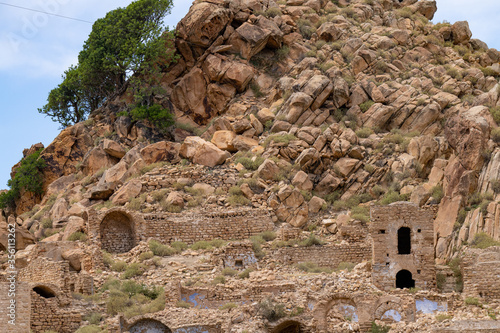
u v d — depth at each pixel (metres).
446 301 51.28
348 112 81.00
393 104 81.38
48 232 70.81
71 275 55.81
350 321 51.62
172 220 68.06
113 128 84.44
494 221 60.94
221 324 48.84
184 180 73.31
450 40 97.69
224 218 68.62
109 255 63.09
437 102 81.56
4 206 85.06
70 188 79.06
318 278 56.25
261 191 71.94
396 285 56.12
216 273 59.56
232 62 85.44
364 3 99.25
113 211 66.62
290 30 91.25
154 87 85.00
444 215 64.62
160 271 60.16
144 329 49.50
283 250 63.69
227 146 77.56
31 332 49.53
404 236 57.16
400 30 92.62
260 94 85.38
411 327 47.84
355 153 74.94
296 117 79.50
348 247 64.25
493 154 66.56
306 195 71.19
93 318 51.50
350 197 72.06
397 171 72.94
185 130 83.38
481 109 70.88
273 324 50.53
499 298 52.59
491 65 93.94
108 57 85.44
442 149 74.56
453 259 59.47
